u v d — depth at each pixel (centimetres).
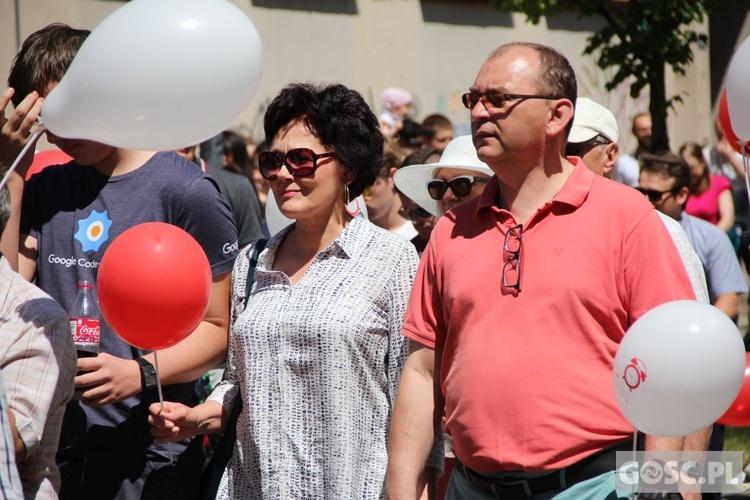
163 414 748
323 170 768
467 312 673
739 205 2223
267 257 802
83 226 823
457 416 675
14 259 768
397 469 707
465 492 688
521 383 645
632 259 649
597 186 671
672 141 3044
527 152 670
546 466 640
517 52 678
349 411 738
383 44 2639
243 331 766
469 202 721
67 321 659
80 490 796
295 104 772
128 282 683
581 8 1781
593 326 644
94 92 604
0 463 551
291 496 739
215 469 780
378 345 750
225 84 614
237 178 1352
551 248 656
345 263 770
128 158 834
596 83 2880
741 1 3062
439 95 2734
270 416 748
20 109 745
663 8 1684
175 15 605
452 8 2747
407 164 1169
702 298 721
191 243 711
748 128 689
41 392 627
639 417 604
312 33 2528
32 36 799
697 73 3055
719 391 590
